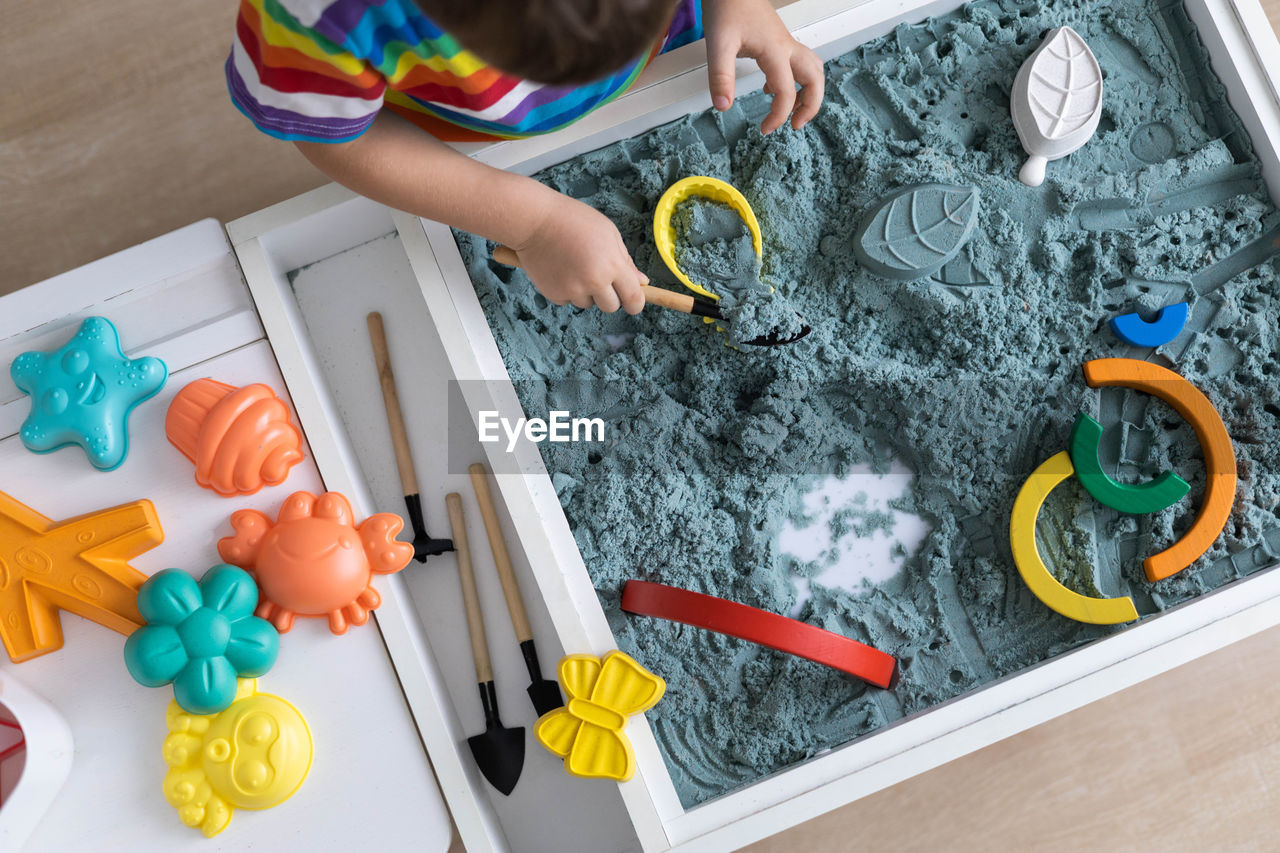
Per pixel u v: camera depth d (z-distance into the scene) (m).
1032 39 1.03
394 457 1.06
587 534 0.97
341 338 1.07
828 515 1.03
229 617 0.85
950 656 0.98
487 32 0.52
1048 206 1.01
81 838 0.86
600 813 1.01
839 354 0.99
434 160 0.82
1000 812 1.29
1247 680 1.29
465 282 0.95
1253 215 1.00
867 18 0.99
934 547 1.00
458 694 1.02
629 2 0.52
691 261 0.98
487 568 1.03
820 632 0.87
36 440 0.89
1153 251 1.00
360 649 0.89
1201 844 1.27
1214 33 0.99
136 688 0.88
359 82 0.69
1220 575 0.97
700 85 0.94
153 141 1.39
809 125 1.02
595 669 0.87
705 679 0.98
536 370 1.00
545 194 0.87
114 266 0.93
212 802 0.85
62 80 1.40
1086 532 0.97
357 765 0.87
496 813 1.01
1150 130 1.02
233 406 0.88
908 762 0.86
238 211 1.37
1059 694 0.87
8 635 0.87
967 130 1.03
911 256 0.97
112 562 0.88
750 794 0.87
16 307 0.92
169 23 1.40
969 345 0.99
